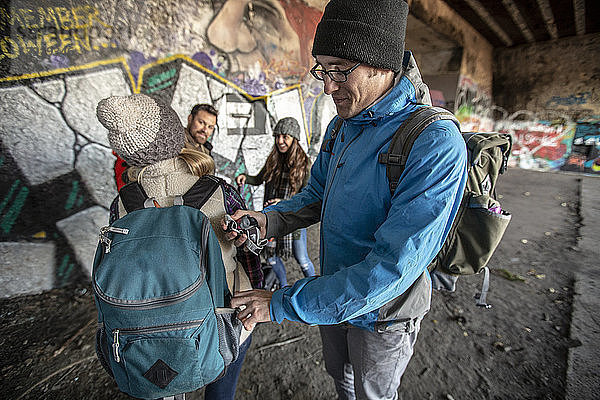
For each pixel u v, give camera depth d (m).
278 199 2.23
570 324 2.24
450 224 0.78
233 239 0.85
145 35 2.64
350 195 0.89
